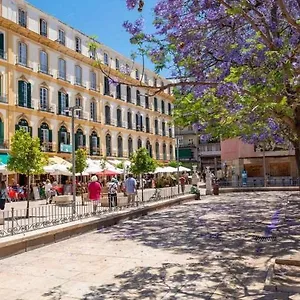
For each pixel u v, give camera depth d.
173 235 11.44
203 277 7.06
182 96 11.05
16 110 32.84
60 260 8.58
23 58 33.88
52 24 37.25
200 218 15.09
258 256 8.56
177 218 15.30
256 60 7.88
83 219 12.66
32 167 15.91
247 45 8.87
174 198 21.22
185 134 73.88
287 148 31.20
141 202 18.39
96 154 43.28
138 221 14.71
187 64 9.78
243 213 16.28
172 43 9.39
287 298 5.78
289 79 7.43
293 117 8.49
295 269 7.07
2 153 30.66
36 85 35.16
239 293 6.12
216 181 33.38
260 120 11.48
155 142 58.22
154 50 9.55
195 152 73.75
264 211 16.70
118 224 14.05
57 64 38.00
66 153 38.00
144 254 8.99
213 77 9.80
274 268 7.11
